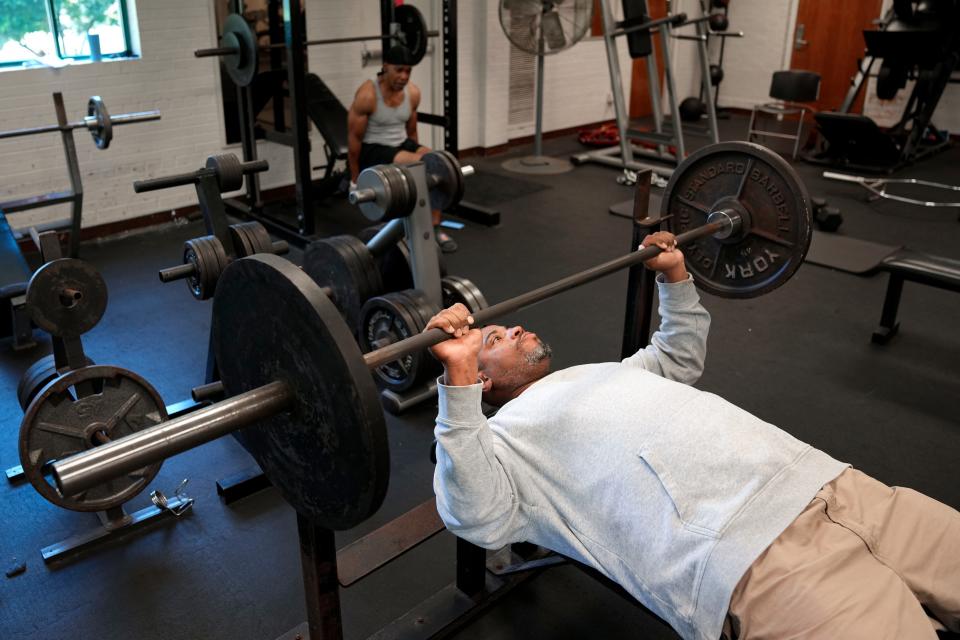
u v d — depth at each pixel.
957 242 4.23
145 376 2.87
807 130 6.90
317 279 2.95
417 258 2.67
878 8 6.54
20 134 3.33
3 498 2.24
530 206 4.89
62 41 3.97
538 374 1.57
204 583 1.93
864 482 1.33
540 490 1.35
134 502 2.21
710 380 2.88
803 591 1.14
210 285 2.39
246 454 2.46
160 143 4.37
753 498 1.23
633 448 1.28
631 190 5.25
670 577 1.23
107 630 1.78
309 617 1.41
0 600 1.87
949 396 2.78
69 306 1.95
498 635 1.79
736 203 1.92
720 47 7.53
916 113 5.75
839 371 2.95
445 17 4.44
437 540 2.10
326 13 4.78
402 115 4.20
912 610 1.15
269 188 4.94
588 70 6.68
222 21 4.39
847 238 4.29
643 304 1.91
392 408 2.65
